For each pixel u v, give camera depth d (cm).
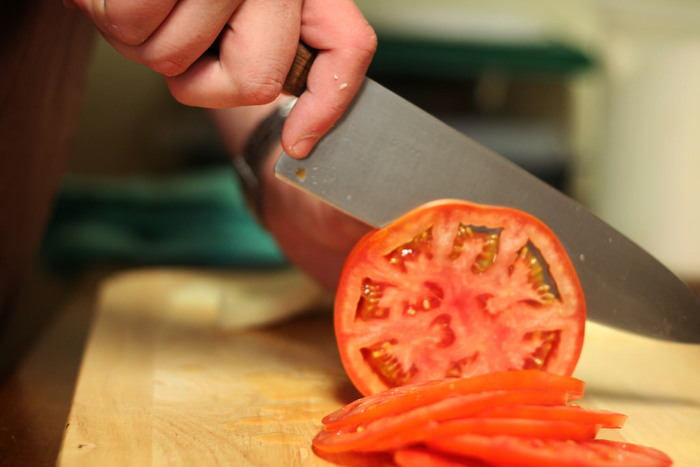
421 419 34
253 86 35
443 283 39
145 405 40
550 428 34
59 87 48
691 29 64
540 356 40
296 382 43
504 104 96
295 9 35
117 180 94
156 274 63
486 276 39
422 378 39
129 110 108
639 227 68
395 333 39
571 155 85
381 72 89
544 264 39
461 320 39
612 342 49
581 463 33
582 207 41
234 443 36
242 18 35
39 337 54
